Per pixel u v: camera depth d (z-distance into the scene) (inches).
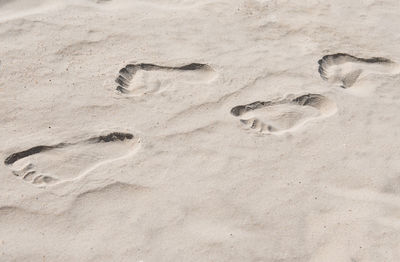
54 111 77.9
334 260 63.4
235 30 97.4
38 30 91.7
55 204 66.0
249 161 73.8
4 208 64.9
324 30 99.9
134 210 66.4
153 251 62.5
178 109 80.6
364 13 105.7
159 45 92.0
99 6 98.8
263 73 88.8
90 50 89.4
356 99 85.5
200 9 101.4
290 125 79.7
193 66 88.6
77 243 62.5
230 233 65.1
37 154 71.4
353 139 78.6
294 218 67.4
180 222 65.7
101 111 78.8
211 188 69.9
